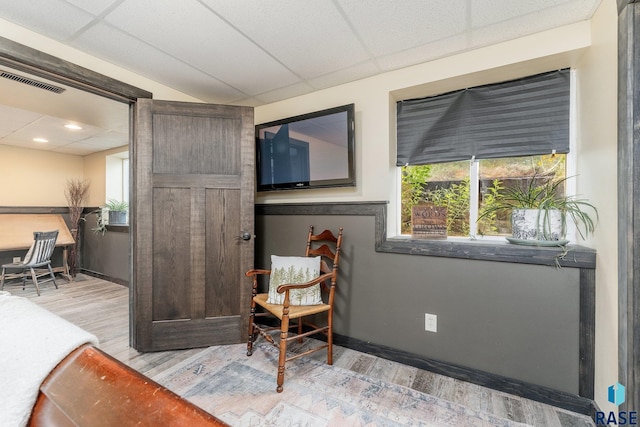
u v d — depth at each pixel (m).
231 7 1.54
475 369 1.88
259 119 2.90
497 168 2.12
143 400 0.50
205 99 2.75
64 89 2.36
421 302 2.07
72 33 1.75
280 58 2.05
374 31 1.75
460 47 1.91
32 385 0.61
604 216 1.47
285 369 2.02
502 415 1.58
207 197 2.35
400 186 2.45
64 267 4.68
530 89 1.96
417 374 1.98
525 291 1.75
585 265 1.58
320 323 2.49
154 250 2.25
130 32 1.75
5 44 1.61
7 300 0.87
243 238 2.40
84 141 4.33
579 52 1.69
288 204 2.65
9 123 3.52
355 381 1.88
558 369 1.66
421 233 2.24
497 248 1.81
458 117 2.18
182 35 1.78
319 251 2.39
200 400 1.68
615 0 1.35
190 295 2.31
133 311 2.31
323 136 2.46
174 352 2.26
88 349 0.65
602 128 1.49
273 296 2.16
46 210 4.90
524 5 1.52
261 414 1.57
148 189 2.23
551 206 1.76
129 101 2.28
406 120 2.37
